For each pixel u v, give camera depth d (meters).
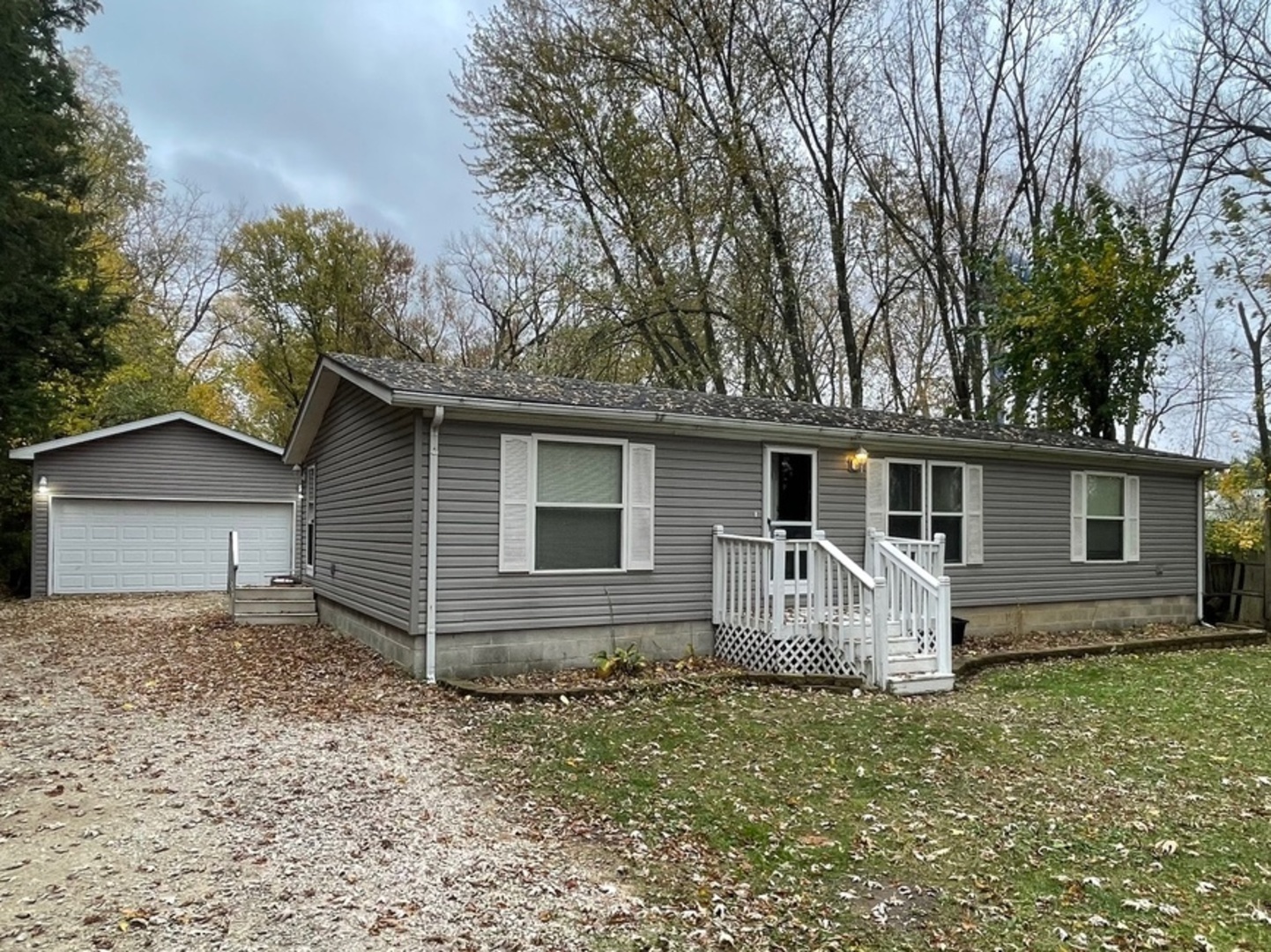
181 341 28.78
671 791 4.89
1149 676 8.95
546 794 4.80
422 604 7.62
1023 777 5.34
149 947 3.00
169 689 7.36
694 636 9.13
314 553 12.59
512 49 18.28
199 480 16.84
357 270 27.39
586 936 3.19
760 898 3.59
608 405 8.49
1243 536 13.73
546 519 8.31
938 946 3.22
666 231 18.16
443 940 3.12
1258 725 6.76
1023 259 17.95
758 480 9.61
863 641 8.11
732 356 19.59
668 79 18.14
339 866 3.73
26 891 3.43
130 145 24.58
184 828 4.14
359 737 5.85
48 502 15.64
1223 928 3.39
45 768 5.05
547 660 8.25
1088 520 12.35
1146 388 15.41
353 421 10.20
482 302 26.64
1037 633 11.70
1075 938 3.30
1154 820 4.61
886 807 4.76
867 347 23.55
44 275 14.51
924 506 10.82
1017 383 16.28
